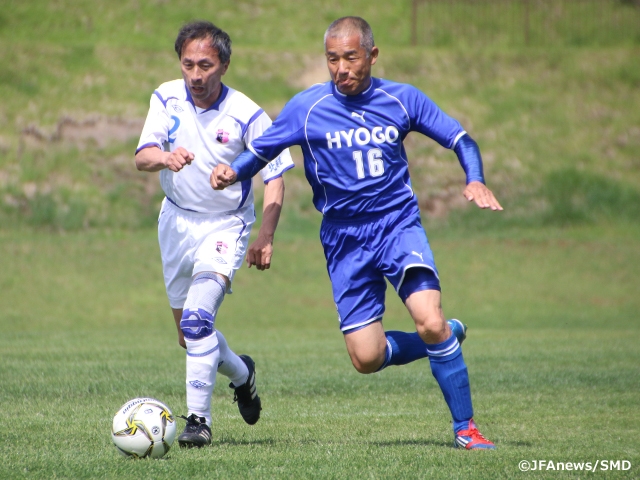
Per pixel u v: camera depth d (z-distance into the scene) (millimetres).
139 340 45000
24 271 67000
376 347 16812
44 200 80562
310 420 20328
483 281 69875
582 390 26000
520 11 120312
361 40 15695
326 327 58875
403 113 16375
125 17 110500
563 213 85250
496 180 88500
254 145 16688
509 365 32312
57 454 14805
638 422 20188
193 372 16469
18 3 109500
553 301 65438
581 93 100062
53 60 96125
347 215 16688
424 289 16000
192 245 18078
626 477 13414
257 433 18281
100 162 85438
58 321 57656
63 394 24188
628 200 86750
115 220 80312
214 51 17109
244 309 62969
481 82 100625
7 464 13820
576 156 91750
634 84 101500
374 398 24406
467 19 117938
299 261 73625
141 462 14023
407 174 16828
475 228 82812
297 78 97438
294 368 31297
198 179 17859
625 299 66125
